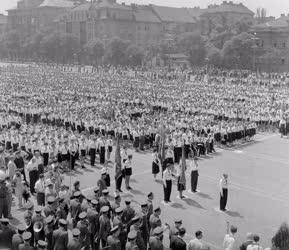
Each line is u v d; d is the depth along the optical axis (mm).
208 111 61938
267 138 55875
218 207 30594
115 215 21469
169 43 175625
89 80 105625
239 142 52875
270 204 31453
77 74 127750
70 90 84000
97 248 21953
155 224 20953
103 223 21250
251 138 54875
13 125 49438
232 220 28281
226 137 49844
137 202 30859
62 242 19266
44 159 37438
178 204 31047
